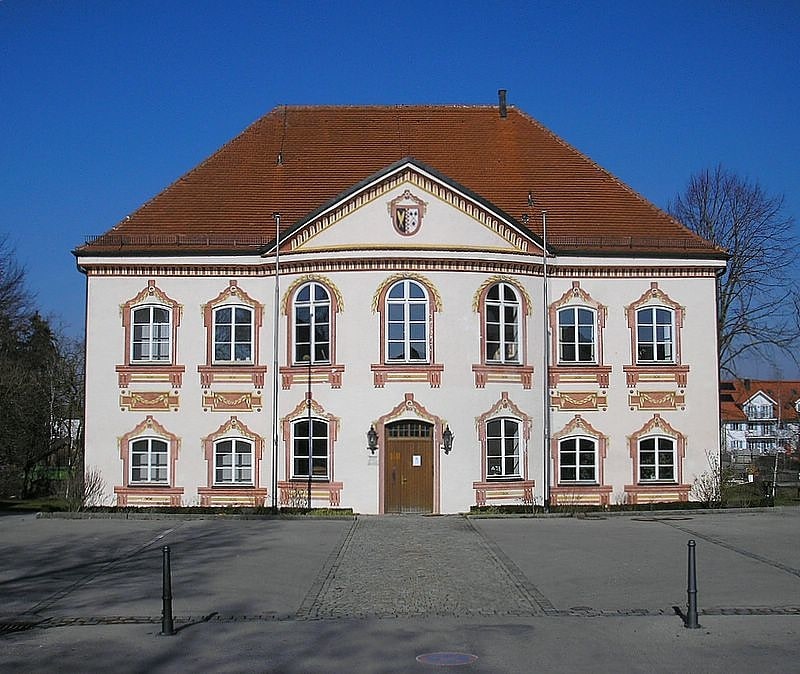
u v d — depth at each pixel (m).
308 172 38.78
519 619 17.27
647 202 38.53
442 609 18.23
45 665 14.32
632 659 14.28
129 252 35.28
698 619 17.11
